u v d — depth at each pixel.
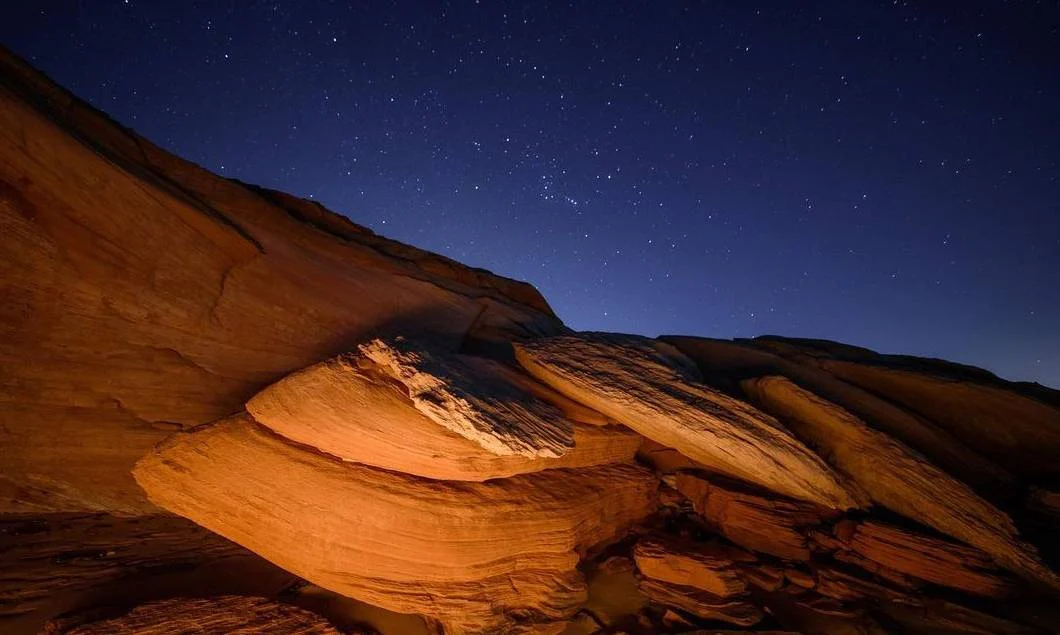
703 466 10.73
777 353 12.95
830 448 9.61
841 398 10.95
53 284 6.53
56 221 6.41
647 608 7.69
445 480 6.86
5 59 7.42
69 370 6.90
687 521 10.12
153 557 7.46
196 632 5.71
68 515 7.78
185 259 7.61
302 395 6.68
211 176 9.61
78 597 6.45
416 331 10.00
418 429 6.51
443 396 6.62
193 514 6.59
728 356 12.85
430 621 6.79
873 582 7.95
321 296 9.36
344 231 12.55
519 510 7.43
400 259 12.94
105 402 7.24
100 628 5.48
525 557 7.52
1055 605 7.54
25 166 6.10
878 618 7.38
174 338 7.57
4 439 6.74
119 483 7.67
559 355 9.63
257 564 7.65
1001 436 10.38
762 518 9.15
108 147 7.98
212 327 7.91
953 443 10.18
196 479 6.57
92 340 6.97
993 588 7.65
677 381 9.44
